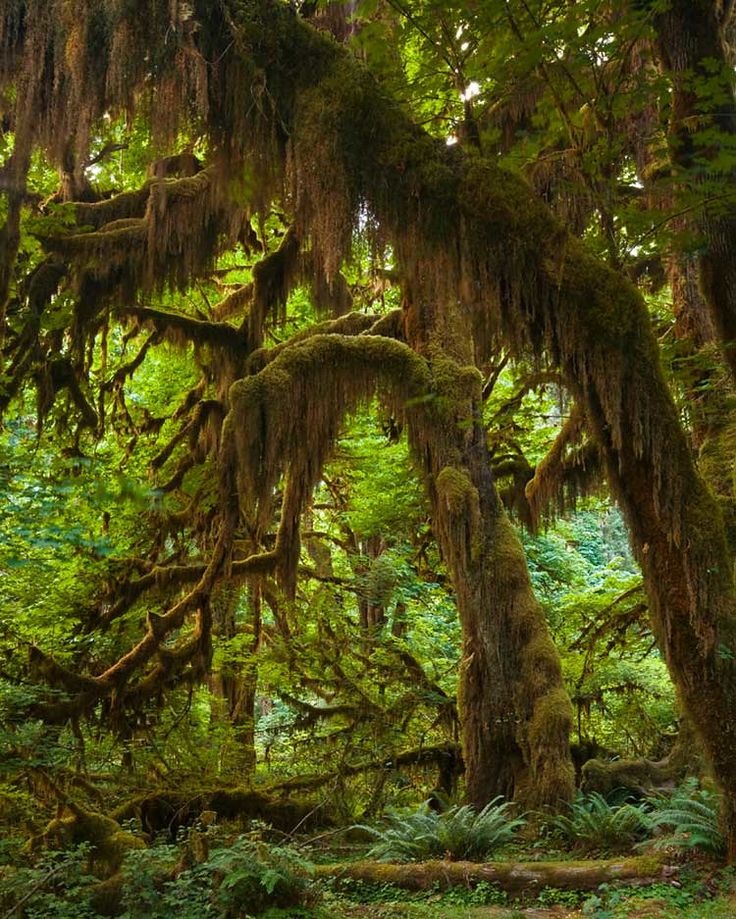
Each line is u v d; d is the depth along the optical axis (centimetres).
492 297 612
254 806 1252
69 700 1092
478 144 645
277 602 1536
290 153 638
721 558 636
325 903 724
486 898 765
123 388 1538
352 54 648
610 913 651
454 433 1153
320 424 1078
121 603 1258
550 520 1479
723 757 650
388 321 1238
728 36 725
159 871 754
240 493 1034
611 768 1133
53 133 707
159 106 668
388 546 1803
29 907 739
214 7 644
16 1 686
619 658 1584
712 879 685
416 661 1564
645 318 629
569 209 888
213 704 1558
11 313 1145
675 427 635
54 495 944
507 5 553
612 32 573
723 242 560
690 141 575
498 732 1106
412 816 983
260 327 1283
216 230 1120
